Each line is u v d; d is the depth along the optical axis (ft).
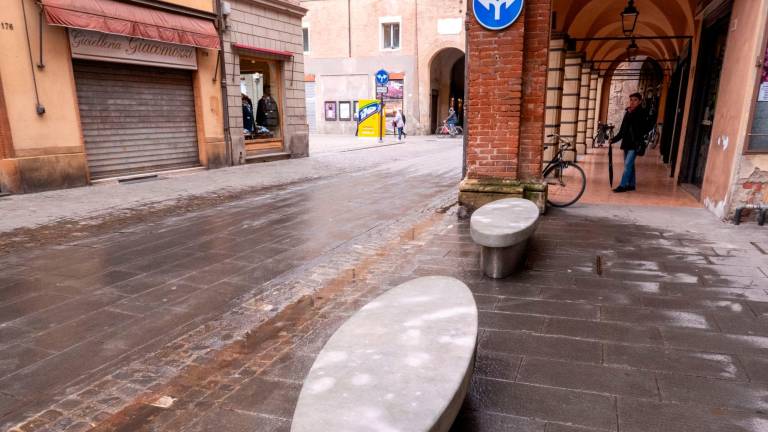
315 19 106.22
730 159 21.44
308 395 5.99
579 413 8.23
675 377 9.27
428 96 102.73
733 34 22.50
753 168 20.59
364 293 14.10
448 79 111.14
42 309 13.32
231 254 18.21
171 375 9.93
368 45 103.91
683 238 18.94
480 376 9.39
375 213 25.27
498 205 18.03
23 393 9.40
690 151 31.60
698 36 30.96
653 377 9.28
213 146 44.29
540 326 11.53
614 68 74.59
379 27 102.42
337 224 22.86
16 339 11.60
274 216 24.80
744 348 10.34
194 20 40.81
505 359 10.03
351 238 20.24
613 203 26.23
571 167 25.89
